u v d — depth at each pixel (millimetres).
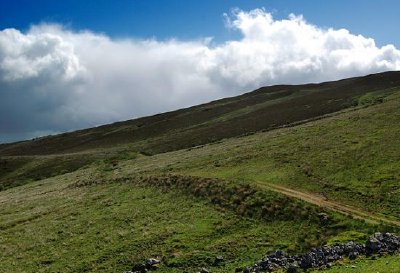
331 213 40875
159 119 180500
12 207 69500
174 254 38312
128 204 55625
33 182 101812
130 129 170875
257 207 45469
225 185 52562
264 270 31219
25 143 196375
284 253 34188
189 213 48031
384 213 41500
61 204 63344
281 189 50250
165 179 62156
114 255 40438
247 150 72375
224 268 35062
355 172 51594
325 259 30062
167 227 44656
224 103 186875
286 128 92812
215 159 71500
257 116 133250
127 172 77812
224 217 45375
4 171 124375
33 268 40719
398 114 72750
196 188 54594
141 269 36625
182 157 82812
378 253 29438
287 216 42406
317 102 133500
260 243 38312
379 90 126938
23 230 53594
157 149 114625
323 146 63281
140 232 44750
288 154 63094
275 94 180000
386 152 55719
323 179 51375
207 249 38406
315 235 38156
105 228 48000
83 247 43688
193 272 35188
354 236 34594
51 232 50250
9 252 46219
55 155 136375
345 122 76062
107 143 155500
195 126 144000
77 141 173750
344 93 139625
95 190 68250
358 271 26531
